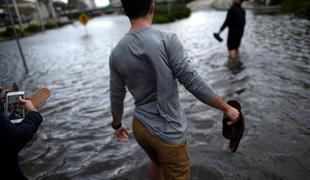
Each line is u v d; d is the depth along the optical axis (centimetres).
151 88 173
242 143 324
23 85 715
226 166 285
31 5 5531
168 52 162
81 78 729
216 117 401
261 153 302
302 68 597
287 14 1975
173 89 170
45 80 745
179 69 161
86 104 518
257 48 847
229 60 728
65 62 1012
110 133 390
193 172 279
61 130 413
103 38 1828
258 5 3306
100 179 287
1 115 139
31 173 308
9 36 2889
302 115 383
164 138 174
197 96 163
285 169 274
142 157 318
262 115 391
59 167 315
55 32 3206
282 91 474
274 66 629
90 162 319
